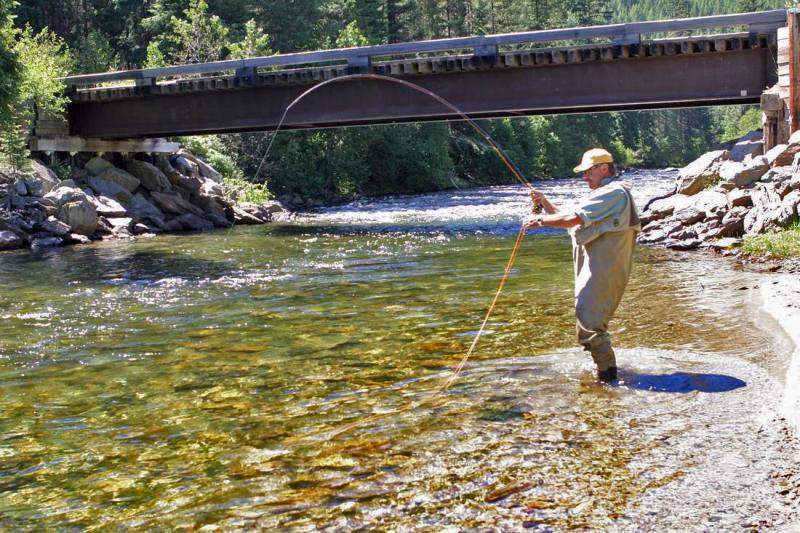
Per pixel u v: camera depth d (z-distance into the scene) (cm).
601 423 458
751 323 700
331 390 556
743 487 368
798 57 1706
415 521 349
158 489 397
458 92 2303
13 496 396
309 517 357
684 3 14975
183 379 610
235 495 385
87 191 2430
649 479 380
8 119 2294
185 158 3108
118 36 5959
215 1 5119
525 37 2177
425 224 2416
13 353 732
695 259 1205
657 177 5603
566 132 8631
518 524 341
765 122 1794
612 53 2111
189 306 977
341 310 892
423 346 680
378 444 443
